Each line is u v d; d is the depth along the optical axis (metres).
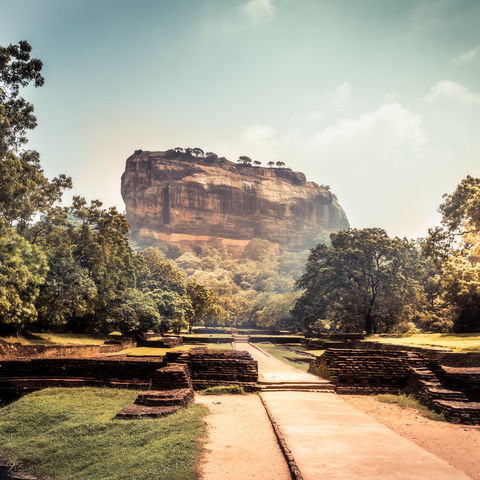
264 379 14.92
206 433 8.41
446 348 21.62
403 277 49.84
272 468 6.46
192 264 166.62
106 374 14.73
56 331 38.47
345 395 13.18
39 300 31.66
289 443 7.57
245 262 188.12
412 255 54.59
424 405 11.38
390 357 14.27
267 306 97.19
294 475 5.96
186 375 12.86
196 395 12.99
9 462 8.52
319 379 14.90
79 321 41.44
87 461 8.09
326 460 6.62
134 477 6.66
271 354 34.97
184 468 6.57
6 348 21.64
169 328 51.69
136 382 14.36
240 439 8.04
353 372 13.93
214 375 14.27
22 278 23.58
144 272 58.81
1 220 24.95
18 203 26.61
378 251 52.31
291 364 25.14
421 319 49.19
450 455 7.10
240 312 107.44
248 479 6.05
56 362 14.89
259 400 12.27
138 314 41.44
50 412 11.21
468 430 8.82
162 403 10.75
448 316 45.72
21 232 32.78
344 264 52.84
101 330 42.59
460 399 11.16
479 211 27.19
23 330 30.52
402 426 9.13
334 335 47.00
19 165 25.28
